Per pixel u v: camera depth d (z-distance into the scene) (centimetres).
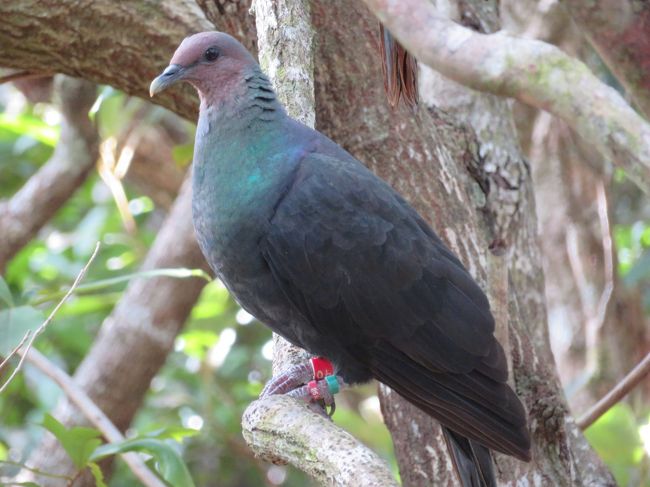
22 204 1398
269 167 751
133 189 1773
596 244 1365
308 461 623
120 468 1465
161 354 1302
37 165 1702
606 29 516
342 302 755
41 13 967
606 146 400
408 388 768
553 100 405
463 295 761
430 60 421
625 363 1341
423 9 427
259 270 762
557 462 883
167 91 1012
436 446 886
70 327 1473
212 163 761
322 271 750
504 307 782
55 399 1334
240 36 942
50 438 1251
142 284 1312
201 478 1507
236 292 792
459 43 416
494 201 1018
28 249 1492
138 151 1695
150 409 1489
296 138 765
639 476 1159
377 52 923
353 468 575
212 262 782
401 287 752
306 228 745
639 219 1509
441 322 754
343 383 811
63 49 995
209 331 1460
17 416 1512
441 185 923
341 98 923
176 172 1717
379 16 439
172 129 1742
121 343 1297
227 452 1518
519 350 896
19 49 996
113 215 1585
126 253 1533
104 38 984
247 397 1498
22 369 1347
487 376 745
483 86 414
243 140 755
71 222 1720
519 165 1037
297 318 779
